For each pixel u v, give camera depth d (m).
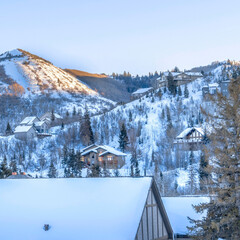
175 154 120.88
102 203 32.84
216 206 34.25
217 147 34.47
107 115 195.25
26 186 36.75
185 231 38.06
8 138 169.00
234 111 33.97
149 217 33.19
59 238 30.17
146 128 166.00
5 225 32.19
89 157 131.50
